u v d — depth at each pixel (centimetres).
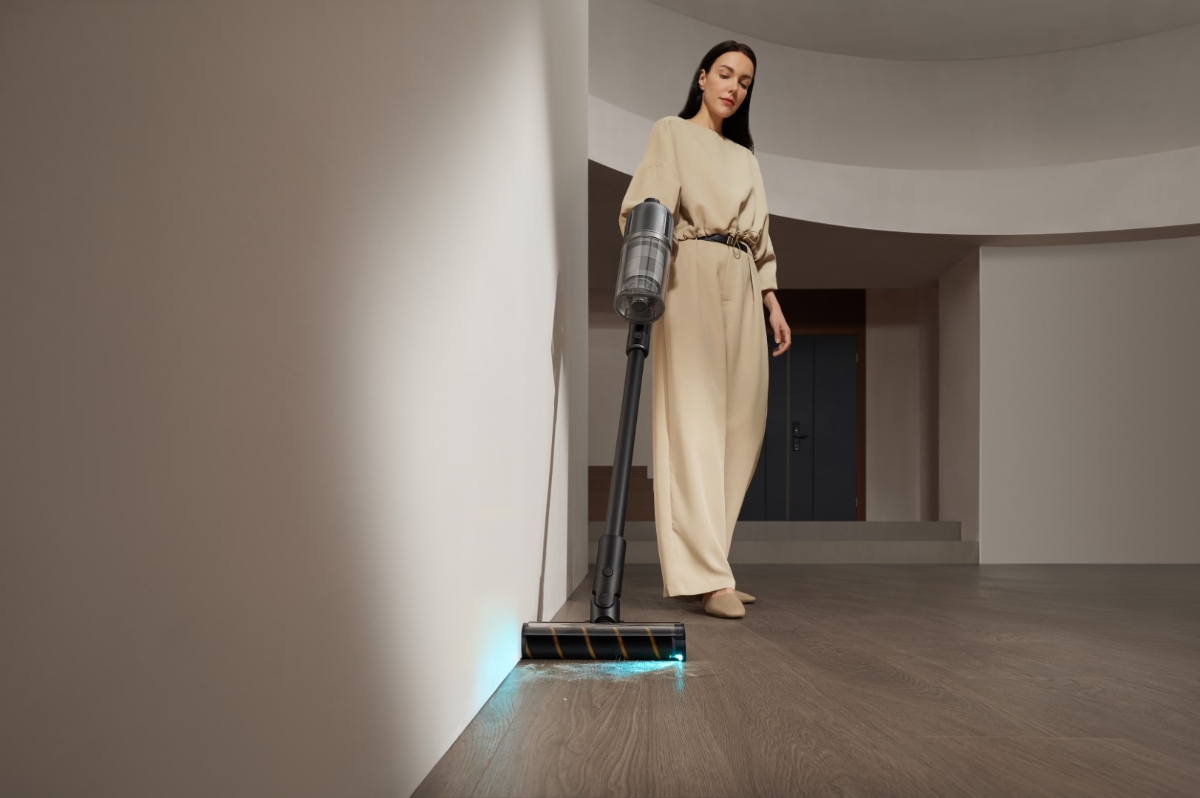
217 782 34
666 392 207
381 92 56
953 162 592
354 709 52
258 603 38
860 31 574
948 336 599
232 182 35
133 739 28
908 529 549
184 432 31
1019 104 588
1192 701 102
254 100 37
